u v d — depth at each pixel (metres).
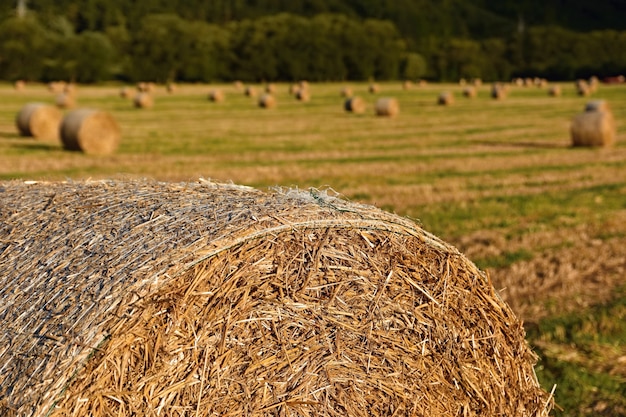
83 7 107.12
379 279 4.45
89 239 4.43
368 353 4.34
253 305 4.06
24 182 6.20
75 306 3.89
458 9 151.88
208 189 5.26
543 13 161.12
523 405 5.02
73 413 3.66
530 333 8.21
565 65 107.88
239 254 4.10
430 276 4.65
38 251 4.48
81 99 57.22
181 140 28.53
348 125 35.69
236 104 52.84
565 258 11.12
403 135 30.84
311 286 4.23
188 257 3.96
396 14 138.00
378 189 16.91
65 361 3.69
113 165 20.59
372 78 103.00
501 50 112.69
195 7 121.00
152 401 3.78
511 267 10.62
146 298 3.82
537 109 47.03
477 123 36.88
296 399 4.09
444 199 15.84
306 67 98.44
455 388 4.66
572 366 7.34
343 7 138.62
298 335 4.15
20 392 3.71
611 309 8.84
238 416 3.95
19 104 49.75
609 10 165.75
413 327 4.53
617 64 105.81
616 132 31.72
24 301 4.12
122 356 3.76
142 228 4.40
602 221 13.74
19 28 84.38
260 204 4.59
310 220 4.34
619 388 6.90
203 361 3.89
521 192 16.81
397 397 4.40
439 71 110.19
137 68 90.19
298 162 21.94
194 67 92.56
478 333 4.84
